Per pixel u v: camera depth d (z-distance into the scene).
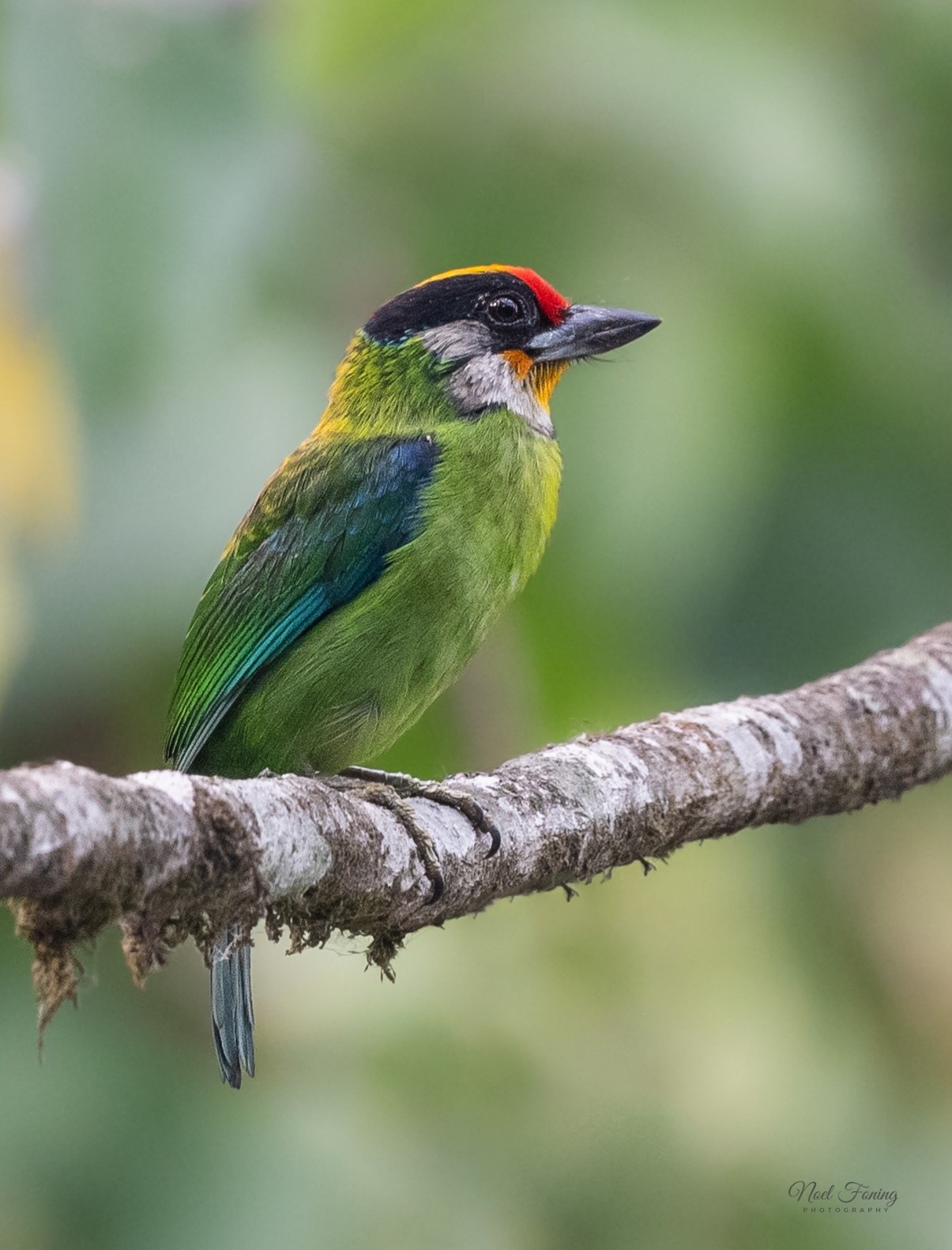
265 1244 9.22
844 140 10.00
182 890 5.94
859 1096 10.84
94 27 9.18
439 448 9.49
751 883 11.71
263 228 9.55
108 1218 9.32
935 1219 10.22
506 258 10.20
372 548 9.28
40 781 5.39
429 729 11.57
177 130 9.21
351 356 10.16
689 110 9.81
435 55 9.90
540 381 9.95
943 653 9.71
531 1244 9.93
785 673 11.40
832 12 10.47
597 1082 10.61
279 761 9.52
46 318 9.12
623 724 11.20
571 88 9.88
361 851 6.84
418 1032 10.40
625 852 8.15
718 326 9.80
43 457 9.41
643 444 9.72
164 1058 10.00
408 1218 9.48
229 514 9.51
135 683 11.05
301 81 9.80
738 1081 10.76
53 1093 9.62
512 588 9.54
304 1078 10.20
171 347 9.16
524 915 11.23
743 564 11.21
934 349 10.45
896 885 12.34
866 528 11.11
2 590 9.51
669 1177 10.34
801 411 10.62
